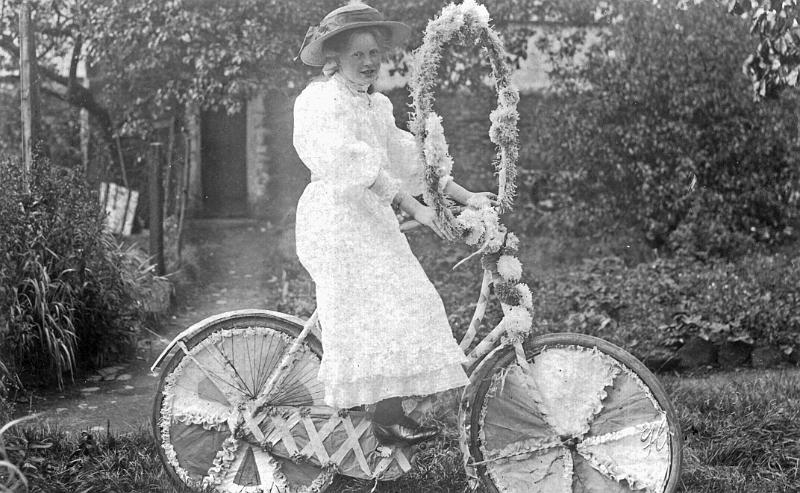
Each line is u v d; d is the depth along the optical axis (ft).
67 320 17.63
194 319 24.49
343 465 10.95
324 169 9.69
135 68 31.27
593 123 32.17
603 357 10.44
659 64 31.55
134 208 35.29
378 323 10.02
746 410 14.66
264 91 32.12
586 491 10.62
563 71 33.73
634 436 10.42
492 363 10.66
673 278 26.13
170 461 11.10
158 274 26.99
